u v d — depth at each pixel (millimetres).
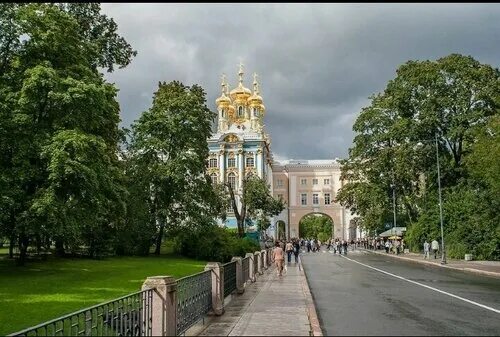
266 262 39031
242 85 118562
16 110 30391
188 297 11633
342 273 32844
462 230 49656
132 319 8797
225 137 100688
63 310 16672
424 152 56938
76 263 39281
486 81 55375
